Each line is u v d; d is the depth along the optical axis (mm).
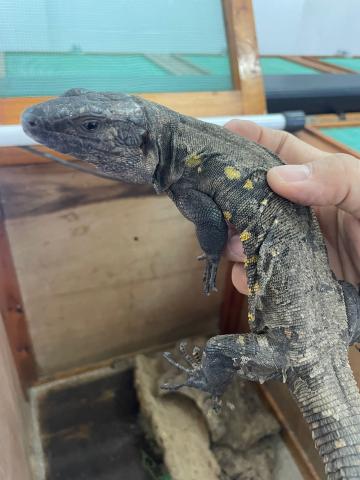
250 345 184
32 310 304
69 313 319
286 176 176
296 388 175
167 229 304
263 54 504
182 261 329
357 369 233
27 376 337
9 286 282
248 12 286
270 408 324
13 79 245
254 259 183
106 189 268
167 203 290
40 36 253
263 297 183
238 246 231
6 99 236
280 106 328
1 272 274
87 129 168
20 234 265
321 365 170
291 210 183
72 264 292
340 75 376
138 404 339
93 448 312
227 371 193
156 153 183
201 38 289
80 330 334
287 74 369
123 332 354
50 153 239
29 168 244
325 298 177
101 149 174
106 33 269
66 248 283
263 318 187
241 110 280
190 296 356
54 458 305
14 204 253
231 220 185
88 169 250
